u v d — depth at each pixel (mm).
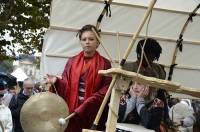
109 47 6492
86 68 5469
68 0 6180
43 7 20531
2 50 21641
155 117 5395
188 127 6852
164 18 6637
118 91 4160
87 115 5320
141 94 5434
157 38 6668
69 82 5504
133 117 5461
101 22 6398
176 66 6867
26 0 20234
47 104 5230
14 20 20250
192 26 6754
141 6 6449
